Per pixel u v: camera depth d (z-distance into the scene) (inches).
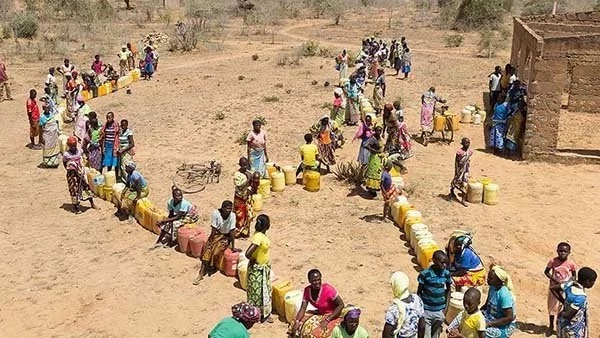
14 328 427.2
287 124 902.4
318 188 655.8
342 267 496.7
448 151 792.3
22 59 1434.5
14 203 639.8
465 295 333.1
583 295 354.0
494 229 572.4
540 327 421.7
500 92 930.1
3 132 903.7
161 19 2129.7
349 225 573.6
